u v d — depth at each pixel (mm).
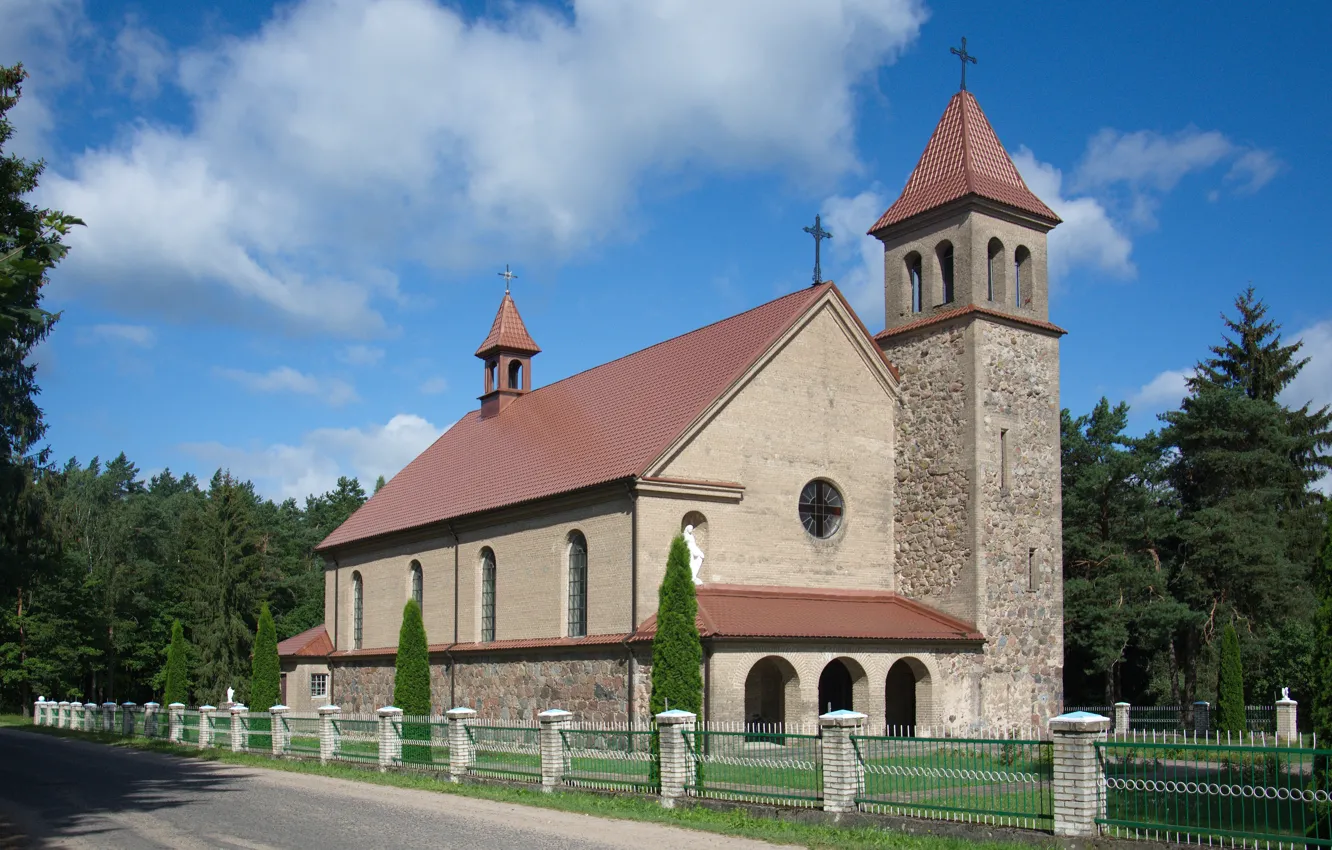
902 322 40344
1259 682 55031
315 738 34844
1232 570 54188
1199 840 14961
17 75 25266
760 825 19672
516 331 51312
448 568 43375
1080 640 53000
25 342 35719
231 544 73062
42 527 42062
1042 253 40219
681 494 34031
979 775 18547
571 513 36438
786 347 36906
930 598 37625
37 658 72750
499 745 26984
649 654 32188
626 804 22516
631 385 41375
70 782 29875
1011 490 37781
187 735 43094
